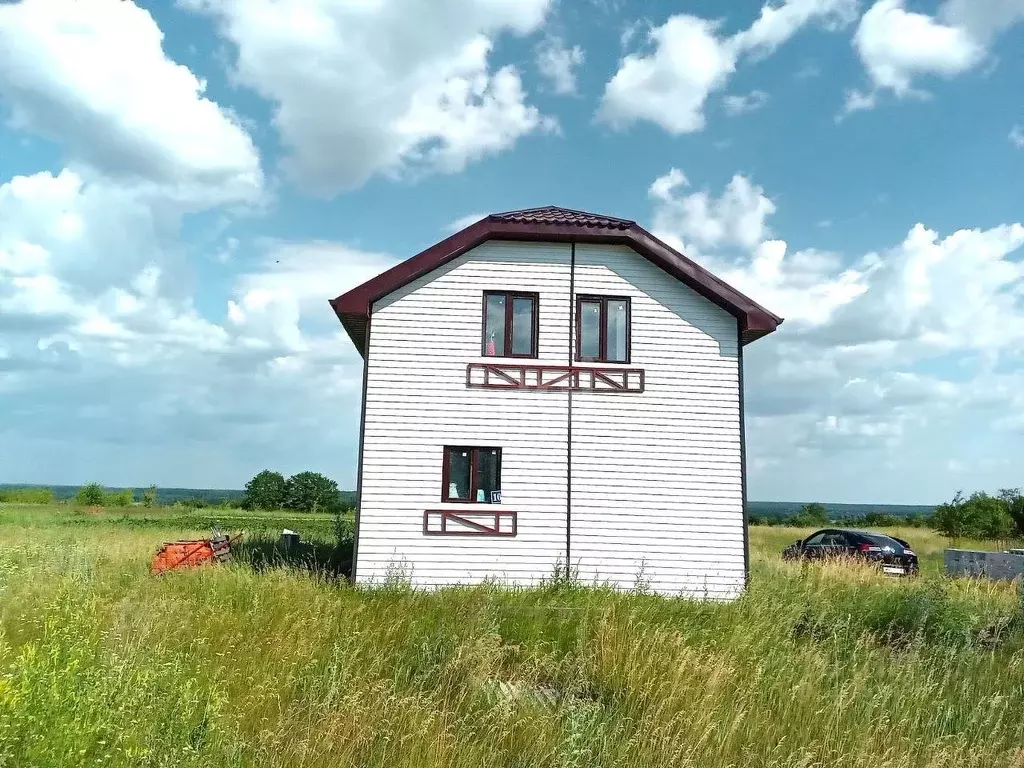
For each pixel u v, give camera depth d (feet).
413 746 21.17
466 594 41.75
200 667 26.23
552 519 51.31
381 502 50.44
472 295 52.95
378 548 49.93
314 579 46.52
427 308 52.49
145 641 27.27
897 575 69.15
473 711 24.63
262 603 36.52
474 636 30.83
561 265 53.93
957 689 30.91
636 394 53.01
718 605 43.60
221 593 38.68
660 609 41.19
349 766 20.26
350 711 22.71
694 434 53.06
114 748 16.66
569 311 53.47
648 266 54.44
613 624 34.06
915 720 26.66
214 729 20.33
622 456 52.37
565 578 49.16
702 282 53.62
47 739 15.53
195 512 210.18
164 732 18.70
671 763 21.71
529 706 25.45
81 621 27.48
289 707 23.43
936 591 43.04
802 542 84.89
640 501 52.06
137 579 43.29
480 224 52.65
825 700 27.68
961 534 135.33
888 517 194.39
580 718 22.82
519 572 50.65
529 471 51.67
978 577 65.67
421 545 50.29
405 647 30.53
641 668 29.01
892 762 23.31
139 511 207.10
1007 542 121.80
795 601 44.65
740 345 54.44
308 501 265.75
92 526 125.90
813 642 35.88
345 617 34.86
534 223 53.01
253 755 20.33
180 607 34.09
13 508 192.75
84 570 46.78
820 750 24.08
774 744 24.32
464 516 50.80
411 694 24.73
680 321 54.19
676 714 24.82
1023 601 45.16
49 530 102.68
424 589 46.42
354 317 53.67
